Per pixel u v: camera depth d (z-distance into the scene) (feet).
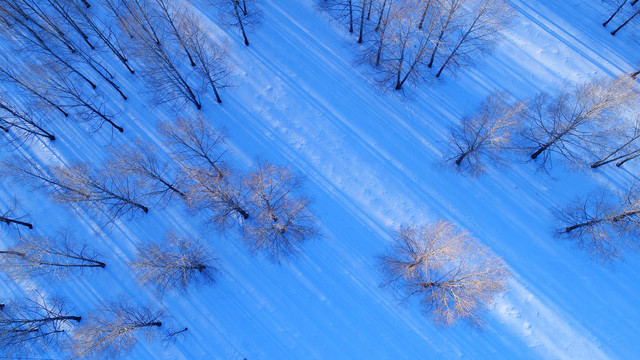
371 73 96.32
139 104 95.55
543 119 92.94
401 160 92.22
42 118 94.58
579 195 90.02
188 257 82.64
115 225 89.97
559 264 87.25
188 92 93.20
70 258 87.92
